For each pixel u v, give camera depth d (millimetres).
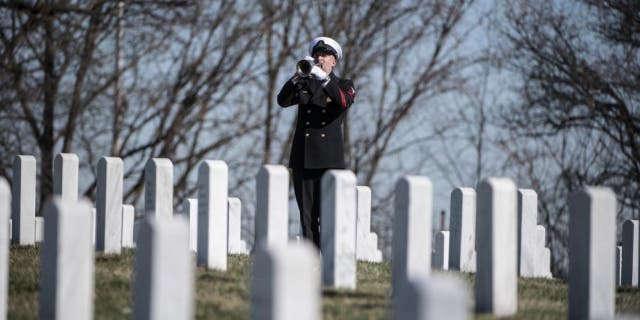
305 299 14992
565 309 23250
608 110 73312
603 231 20062
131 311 21188
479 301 20609
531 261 31438
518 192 31438
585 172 74562
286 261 14844
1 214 19188
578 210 20203
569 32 73688
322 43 28312
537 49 73875
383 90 85875
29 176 32531
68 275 17906
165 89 72438
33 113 69938
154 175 27500
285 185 23797
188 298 17141
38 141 70062
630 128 72312
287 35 79688
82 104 69562
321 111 28078
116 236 29281
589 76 71938
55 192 30812
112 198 29109
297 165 28141
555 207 75500
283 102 27844
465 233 31781
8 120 69125
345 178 22859
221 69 73875
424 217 21125
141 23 68375
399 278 21234
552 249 75438
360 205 34594
